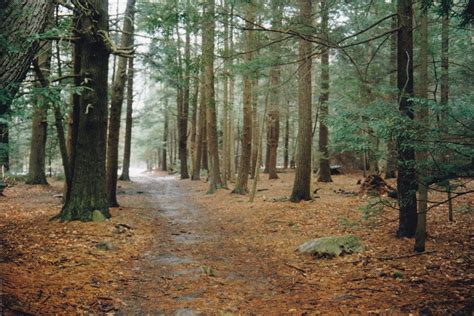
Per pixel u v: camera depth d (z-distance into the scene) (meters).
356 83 13.27
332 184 20.09
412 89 7.43
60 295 4.81
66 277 5.58
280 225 10.85
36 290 4.76
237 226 11.48
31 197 15.39
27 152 27.61
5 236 7.71
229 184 25.05
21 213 11.05
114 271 6.29
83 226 9.02
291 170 32.84
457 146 4.30
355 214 10.89
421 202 6.64
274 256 7.81
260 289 5.78
